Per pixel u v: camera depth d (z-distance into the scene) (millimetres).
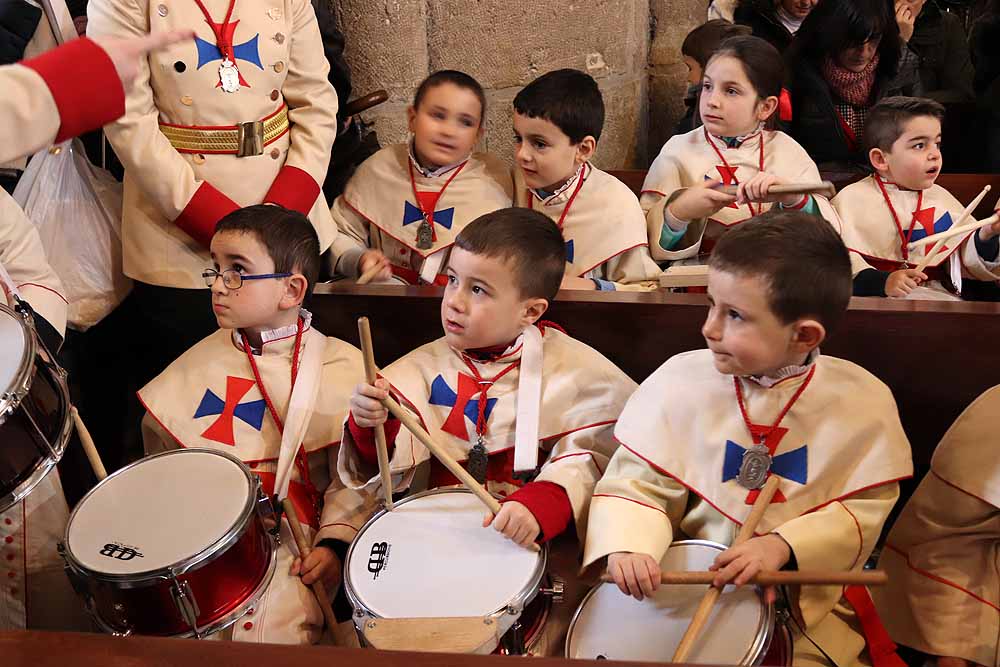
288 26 2629
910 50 4215
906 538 2094
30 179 2654
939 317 2250
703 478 1931
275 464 2311
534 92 2836
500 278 2055
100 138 3076
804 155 3215
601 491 1987
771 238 1737
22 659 1314
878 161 3111
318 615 2127
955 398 2328
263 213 2258
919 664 2135
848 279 1794
